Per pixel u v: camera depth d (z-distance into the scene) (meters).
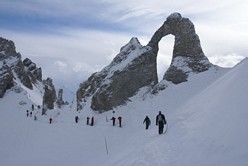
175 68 52.81
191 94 46.53
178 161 14.09
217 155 12.66
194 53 54.09
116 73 53.62
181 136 18.28
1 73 85.19
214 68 51.84
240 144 12.50
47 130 47.09
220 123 16.25
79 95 60.25
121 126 44.06
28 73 109.31
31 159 37.34
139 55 55.62
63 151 37.34
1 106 75.50
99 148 36.59
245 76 21.92
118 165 18.69
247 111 15.33
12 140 47.00
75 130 43.66
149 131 28.11
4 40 105.75
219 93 23.39
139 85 53.53
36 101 85.50
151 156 17.02
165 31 57.62
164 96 48.78
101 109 51.25
